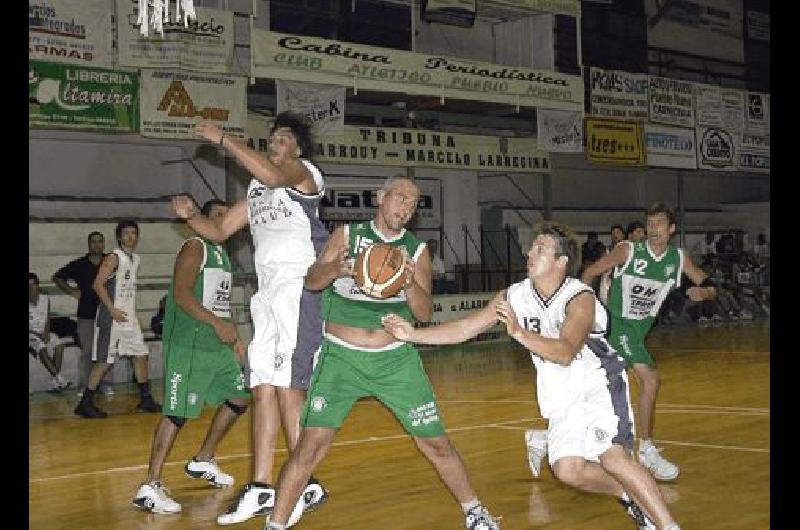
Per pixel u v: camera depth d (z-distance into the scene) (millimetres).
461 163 17516
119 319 9828
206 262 5637
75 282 13242
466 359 15141
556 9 18484
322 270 4180
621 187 24141
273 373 5043
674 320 21500
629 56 22078
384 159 16438
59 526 5156
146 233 15164
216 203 5816
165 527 5078
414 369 4379
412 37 17766
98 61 12859
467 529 4484
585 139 18781
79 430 9023
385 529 4934
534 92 17891
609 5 21594
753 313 22531
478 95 17078
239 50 15648
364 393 4371
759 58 26344
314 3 17328
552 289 4094
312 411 4340
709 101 20938
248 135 14500
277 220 5051
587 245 18625
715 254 22641
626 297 6293
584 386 4160
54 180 15602
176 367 5512
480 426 8375
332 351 4355
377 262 4102
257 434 5113
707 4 24875
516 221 21422
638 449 6492
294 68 14844
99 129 12891
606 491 4281
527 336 3816
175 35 13406
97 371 9977
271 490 4984
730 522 4848
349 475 6402
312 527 4996
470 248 20219
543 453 5867
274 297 5016
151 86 13328
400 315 4398
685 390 10469
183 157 16875
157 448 5504
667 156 20172
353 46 15484
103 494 6035
